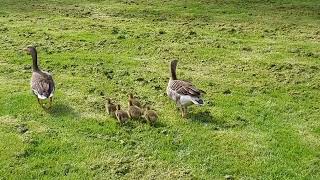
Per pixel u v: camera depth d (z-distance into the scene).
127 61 20.03
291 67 19.73
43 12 28.94
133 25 26.17
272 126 14.48
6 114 14.73
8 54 20.55
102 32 24.53
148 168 12.06
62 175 11.73
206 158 12.55
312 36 24.69
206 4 31.67
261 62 20.36
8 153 12.53
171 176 11.73
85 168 12.01
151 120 14.01
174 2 32.09
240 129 14.21
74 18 27.56
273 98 16.56
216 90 17.12
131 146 13.05
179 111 15.22
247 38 24.28
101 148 12.90
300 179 11.73
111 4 31.39
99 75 18.27
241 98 16.47
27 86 17.00
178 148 13.02
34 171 11.84
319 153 12.91
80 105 15.50
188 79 18.14
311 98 16.64
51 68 18.97
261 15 29.09
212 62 20.31
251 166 12.20
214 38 23.91
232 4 31.80
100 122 14.34
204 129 14.04
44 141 13.19
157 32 24.69
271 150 13.01
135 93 16.61
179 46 22.33
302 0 32.97
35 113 14.80
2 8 29.95
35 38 23.14
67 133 13.65
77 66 19.25
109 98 15.93
